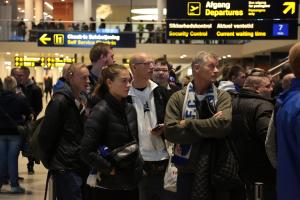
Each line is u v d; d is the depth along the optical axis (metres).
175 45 23.86
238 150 4.03
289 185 2.78
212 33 11.63
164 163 4.48
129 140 3.83
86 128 3.74
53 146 4.70
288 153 2.80
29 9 33.84
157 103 4.56
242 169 4.04
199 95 4.02
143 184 4.50
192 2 11.61
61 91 4.70
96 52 5.00
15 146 7.67
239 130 4.04
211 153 3.84
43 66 27.55
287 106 2.82
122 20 39.78
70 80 4.73
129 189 3.79
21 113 7.66
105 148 3.72
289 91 2.93
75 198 4.60
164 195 4.47
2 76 28.88
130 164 3.76
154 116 4.52
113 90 3.79
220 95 3.98
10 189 8.05
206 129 3.72
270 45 19.27
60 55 26.52
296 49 2.90
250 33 11.56
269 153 3.45
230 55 23.88
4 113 7.55
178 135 3.81
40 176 9.27
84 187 4.67
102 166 3.68
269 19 11.49
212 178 3.79
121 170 3.75
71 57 27.50
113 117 3.78
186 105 4.01
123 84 3.76
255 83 4.25
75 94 4.73
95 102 4.00
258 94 4.17
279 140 2.88
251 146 4.00
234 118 4.07
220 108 3.90
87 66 5.19
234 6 11.56
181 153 3.99
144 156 4.45
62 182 4.65
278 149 2.88
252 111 4.00
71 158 4.64
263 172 4.02
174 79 7.51
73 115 4.69
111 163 3.71
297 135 2.72
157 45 23.84
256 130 3.97
